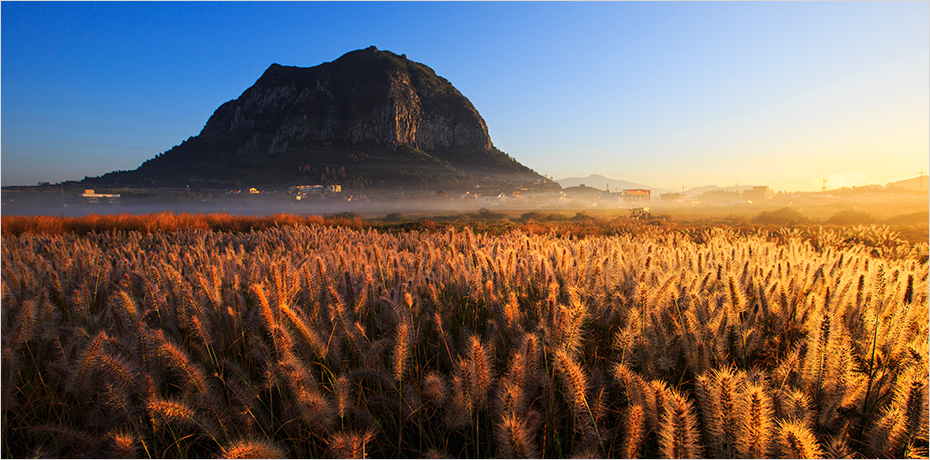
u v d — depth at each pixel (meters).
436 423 1.85
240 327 2.32
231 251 4.57
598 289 2.83
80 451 1.62
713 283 2.96
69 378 1.79
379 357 2.10
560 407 1.79
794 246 4.93
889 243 10.30
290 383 1.59
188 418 1.56
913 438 1.38
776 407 1.54
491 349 2.03
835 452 1.32
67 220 15.98
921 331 2.10
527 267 3.28
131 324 2.25
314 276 2.90
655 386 1.47
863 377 1.74
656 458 1.58
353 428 1.74
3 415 1.80
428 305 2.84
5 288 2.67
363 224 24.80
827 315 1.73
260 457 1.29
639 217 32.53
